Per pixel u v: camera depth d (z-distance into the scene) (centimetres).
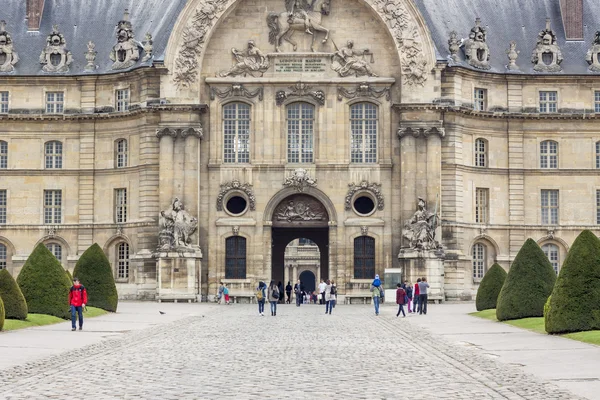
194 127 9438
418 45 9494
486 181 9900
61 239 9962
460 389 3028
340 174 9562
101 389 3042
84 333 5281
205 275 9494
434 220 9325
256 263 9512
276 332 5441
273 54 9612
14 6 10519
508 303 6116
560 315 4947
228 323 6272
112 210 9894
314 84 9606
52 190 10012
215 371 3509
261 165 9562
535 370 3478
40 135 10025
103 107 9925
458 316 6994
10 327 5491
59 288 6425
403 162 9444
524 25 10431
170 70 9462
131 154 9775
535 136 10012
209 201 9544
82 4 10500
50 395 2906
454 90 9588
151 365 3703
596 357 3875
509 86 9975
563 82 10019
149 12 10281
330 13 9694
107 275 7406
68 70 10000
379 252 9494
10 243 9981
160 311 7275
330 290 7644
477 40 9894
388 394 2928
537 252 6159
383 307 8675
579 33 10331
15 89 10000
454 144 9619
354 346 4516
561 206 10000
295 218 9638
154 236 9538
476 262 9850
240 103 9625
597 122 10031
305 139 9631
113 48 9938
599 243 4966
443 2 10288
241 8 9669
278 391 2995
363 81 9569
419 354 4112
